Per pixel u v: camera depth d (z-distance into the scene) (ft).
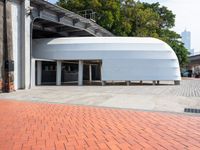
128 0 205.77
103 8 189.57
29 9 87.45
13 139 24.49
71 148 21.68
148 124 31.48
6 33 77.36
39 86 102.12
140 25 209.46
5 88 75.61
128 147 21.99
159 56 114.11
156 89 88.53
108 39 116.37
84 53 112.06
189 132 27.43
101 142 23.52
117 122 32.68
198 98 60.64
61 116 36.94
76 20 126.41
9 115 37.52
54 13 110.01
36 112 40.37
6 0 77.97
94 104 50.47
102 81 111.14
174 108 45.14
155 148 21.75
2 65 75.36
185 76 274.57
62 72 139.13
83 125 30.83
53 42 116.47
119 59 112.06
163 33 240.94
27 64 87.51
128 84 112.88
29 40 88.69
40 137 25.20
